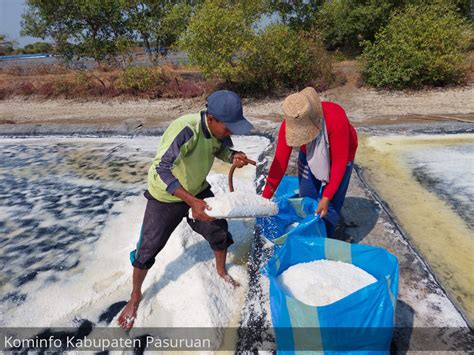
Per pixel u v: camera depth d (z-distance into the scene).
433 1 11.92
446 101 8.48
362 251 2.35
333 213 2.97
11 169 5.62
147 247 2.48
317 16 15.10
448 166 4.88
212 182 4.34
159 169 2.21
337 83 10.34
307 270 2.33
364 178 4.67
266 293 2.66
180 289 2.83
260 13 9.66
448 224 3.58
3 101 11.59
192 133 2.24
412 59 9.06
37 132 7.47
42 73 15.46
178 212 2.46
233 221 3.70
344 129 2.66
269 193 3.01
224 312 2.66
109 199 4.52
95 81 11.98
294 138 2.60
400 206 3.96
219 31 9.05
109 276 3.12
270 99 9.79
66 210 4.29
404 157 5.29
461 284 2.81
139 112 9.61
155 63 12.99
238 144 6.52
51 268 3.27
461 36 9.31
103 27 12.79
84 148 6.55
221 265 2.87
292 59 9.72
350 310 1.85
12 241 3.71
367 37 15.93
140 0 12.10
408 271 2.78
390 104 8.59
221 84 10.48
